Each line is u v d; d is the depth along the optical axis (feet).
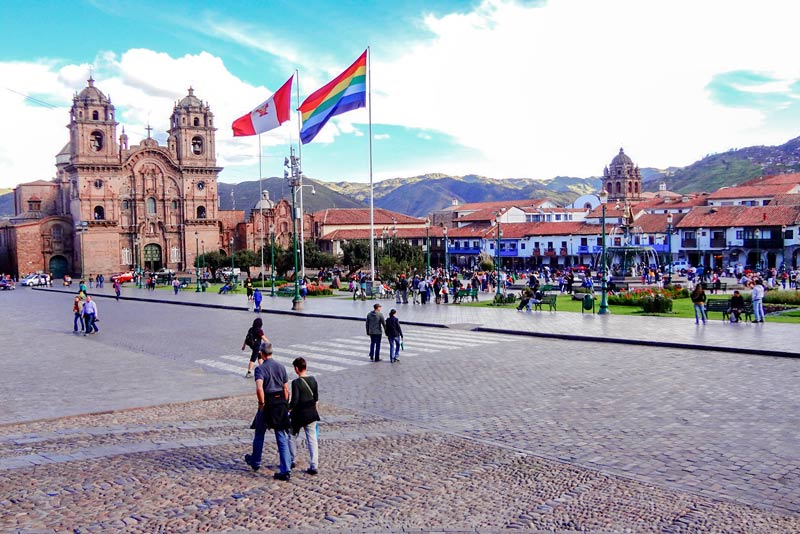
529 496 34.19
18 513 31.81
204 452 42.19
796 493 33.99
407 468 38.88
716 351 79.51
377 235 399.03
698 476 36.68
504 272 267.18
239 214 412.98
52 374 70.49
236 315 142.72
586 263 323.37
